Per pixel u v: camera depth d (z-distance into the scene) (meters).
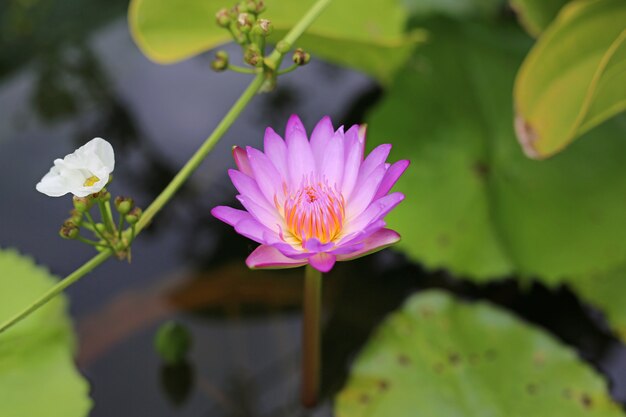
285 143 1.06
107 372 1.18
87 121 1.31
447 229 1.20
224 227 1.25
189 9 1.18
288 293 1.22
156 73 1.39
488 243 1.20
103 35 1.47
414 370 1.15
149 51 1.18
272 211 1.05
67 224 1.05
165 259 1.23
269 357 1.19
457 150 1.23
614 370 1.17
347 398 1.15
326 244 1.02
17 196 1.26
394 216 1.20
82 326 1.20
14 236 1.23
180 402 1.17
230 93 1.35
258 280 1.23
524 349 1.16
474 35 1.28
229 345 1.20
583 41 1.11
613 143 1.22
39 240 1.23
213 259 1.23
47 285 1.17
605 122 1.23
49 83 1.37
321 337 1.20
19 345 1.14
